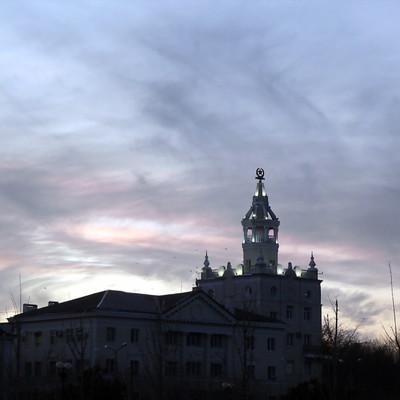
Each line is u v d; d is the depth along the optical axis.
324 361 148.50
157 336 123.00
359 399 126.25
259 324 143.50
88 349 126.56
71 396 92.56
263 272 169.25
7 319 140.00
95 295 134.50
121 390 96.94
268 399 140.25
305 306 172.38
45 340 132.75
